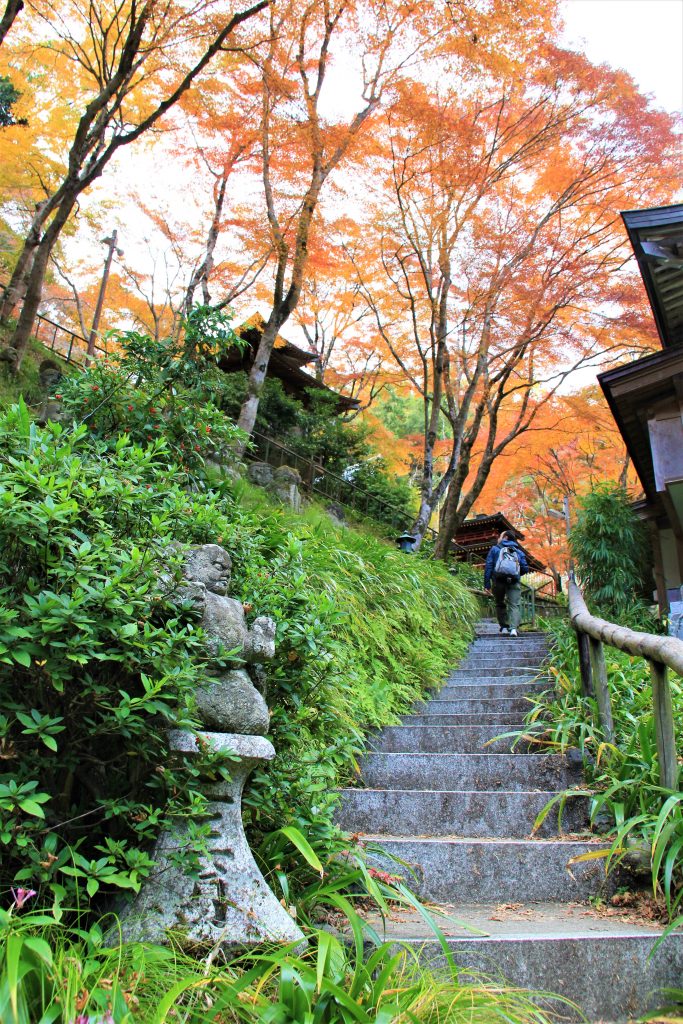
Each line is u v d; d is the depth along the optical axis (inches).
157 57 390.0
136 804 78.6
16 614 73.1
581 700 171.6
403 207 498.0
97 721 84.0
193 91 422.0
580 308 514.3
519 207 514.6
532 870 123.7
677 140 465.1
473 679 254.8
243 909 81.1
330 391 790.5
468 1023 71.6
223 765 85.7
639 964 94.0
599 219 508.4
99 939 68.5
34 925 68.7
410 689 219.1
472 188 482.6
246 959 79.4
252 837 103.3
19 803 67.8
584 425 645.9
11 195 695.7
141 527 100.8
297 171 470.3
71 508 81.7
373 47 418.0
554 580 857.5
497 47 409.1
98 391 171.0
